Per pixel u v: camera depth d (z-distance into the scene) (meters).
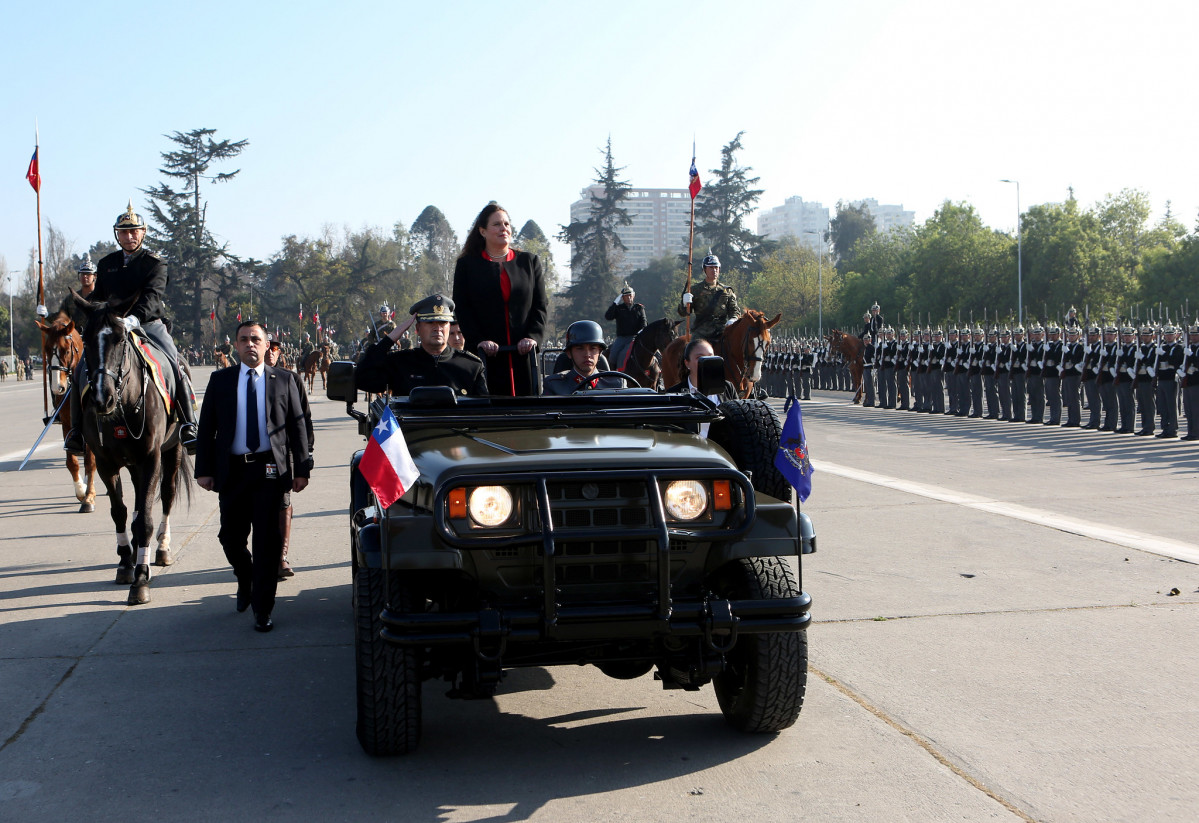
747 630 4.02
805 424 21.38
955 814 3.72
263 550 6.36
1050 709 4.75
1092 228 70.94
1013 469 13.19
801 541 4.15
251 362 6.46
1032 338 21.39
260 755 4.39
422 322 5.91
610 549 4.00
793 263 91.44
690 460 4.11
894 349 26.98
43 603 7.11
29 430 22.80
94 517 10.81
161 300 8.65
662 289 112.25
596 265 88.12
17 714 4.91
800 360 32.72
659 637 4.10
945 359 24.39
